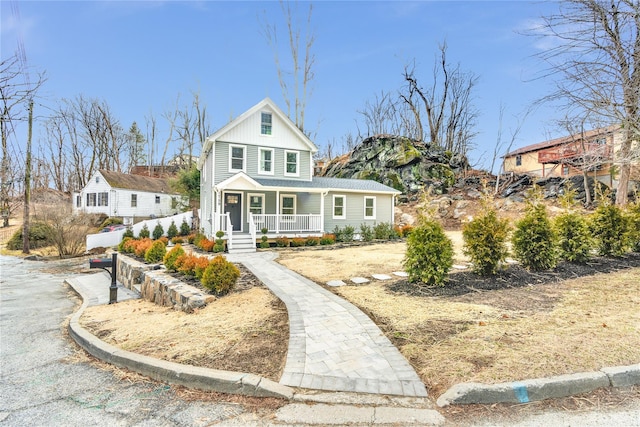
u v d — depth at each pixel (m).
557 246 7.16
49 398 2.99
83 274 11.44
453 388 2.76
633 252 9.05
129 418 2.63
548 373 2.90
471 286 6.11
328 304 5.46
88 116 36.81
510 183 24.25
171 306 6.02
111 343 4.12
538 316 4.46
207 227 17.89
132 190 28.75
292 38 27.42
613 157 6.75
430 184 25.42
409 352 3.53
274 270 8.86
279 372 3.17
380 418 2.50
